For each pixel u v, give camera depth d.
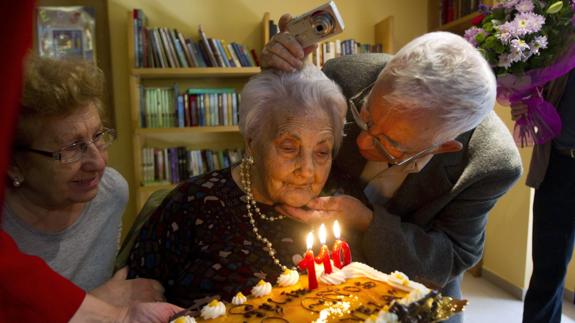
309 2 3.42
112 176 1.19
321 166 1.03
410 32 3.64
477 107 0.94
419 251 1.14
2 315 0.62
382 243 1.10
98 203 1.13
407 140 1.00
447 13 3.42
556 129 1.85
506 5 1.51
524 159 2.93
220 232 1.08
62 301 0.71
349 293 0.97
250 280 1.03
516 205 3.03
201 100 3.14
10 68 0.33
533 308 2.33
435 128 0.95
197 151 3.28
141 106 3.08
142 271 1.13
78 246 1.09
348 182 1.30
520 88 1.66
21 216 0.98
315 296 0.96
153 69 2.97
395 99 0.94
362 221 1.14
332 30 0.99
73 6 3.07
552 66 1.52
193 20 3.28
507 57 1.46
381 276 1.03
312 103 0.98
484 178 1.14
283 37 1.02
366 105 1.08
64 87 0.85
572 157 2.07
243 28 3.36
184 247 1.11
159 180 3.21
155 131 3.05
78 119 0.90
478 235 1.25
